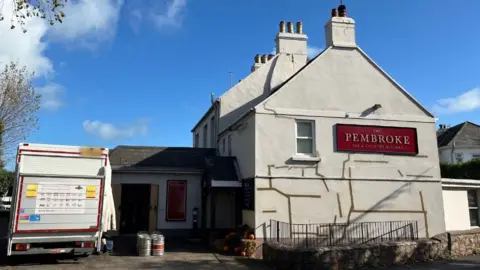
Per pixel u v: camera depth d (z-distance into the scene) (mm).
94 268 10195
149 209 16828
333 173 13602
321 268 10273
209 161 15391
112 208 12055
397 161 14242
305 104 13883
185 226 16875
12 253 10164
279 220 12852
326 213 13258
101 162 11461
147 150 18375
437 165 14578
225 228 15859
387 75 14828
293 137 13562
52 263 10836
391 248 11531
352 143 13977
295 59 19734
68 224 10719
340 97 14258
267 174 13039
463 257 12883
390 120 14500
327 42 15195
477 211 16703
